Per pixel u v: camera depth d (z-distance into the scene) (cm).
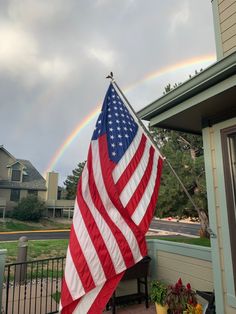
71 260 235
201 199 882
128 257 249
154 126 350
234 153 284
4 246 1120
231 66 222
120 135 298
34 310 424
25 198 2547
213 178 297
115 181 275
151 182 289
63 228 2277
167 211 919
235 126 276
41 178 2981
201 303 379
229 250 269
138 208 272
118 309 424
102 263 238
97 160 278
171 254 455
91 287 229
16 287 554
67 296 224
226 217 276
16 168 2788
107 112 305
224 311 269
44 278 637
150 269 485
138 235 259
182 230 2266
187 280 418
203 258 393
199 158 936
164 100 298
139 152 299
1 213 2448
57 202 2811
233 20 316
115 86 323
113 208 263
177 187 891
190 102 279
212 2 350
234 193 273
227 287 268
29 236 1658
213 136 302
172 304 350
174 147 1155
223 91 244
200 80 252
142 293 448
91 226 248
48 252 963
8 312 418
